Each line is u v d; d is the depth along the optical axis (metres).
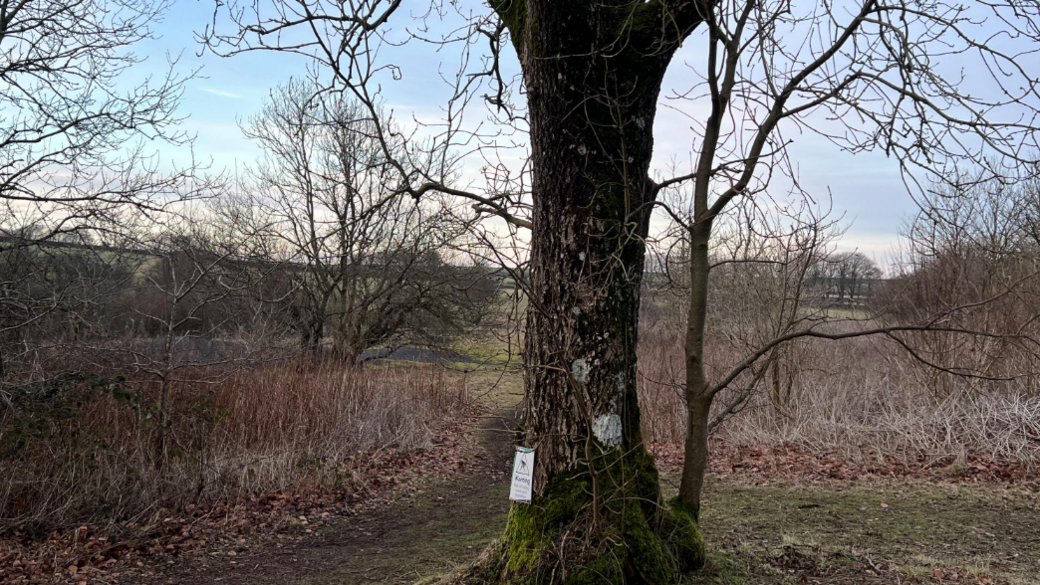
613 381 3.86
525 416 4.03
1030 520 6.20
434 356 16.05
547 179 3.92
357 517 7.71
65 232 7.66
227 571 5.99
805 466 8.68
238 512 7.42
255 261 10.73
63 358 8.01
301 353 13.45
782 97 3.64
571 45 3.70
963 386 9.39
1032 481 7.54
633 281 3.81
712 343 13.36
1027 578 4.54
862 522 6.14
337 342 15.92
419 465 9.91
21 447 6.75
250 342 10.62
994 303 9.66
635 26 3.71
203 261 9.51
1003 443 8.52
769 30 3.77
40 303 7.77
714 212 3.87
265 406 9.70
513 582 3.71
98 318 9.49
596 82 3.75
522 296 4.09
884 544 5.38
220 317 11.73
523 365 4.05
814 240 7.13
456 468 9.98
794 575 4.41
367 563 6.06
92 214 7.62
